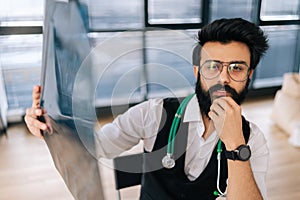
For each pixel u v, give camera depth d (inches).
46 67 17.1
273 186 86.6
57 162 18.9
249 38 19.6
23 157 97.0
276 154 101.8
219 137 22.2
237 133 21.8
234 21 20.7
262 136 30.0
